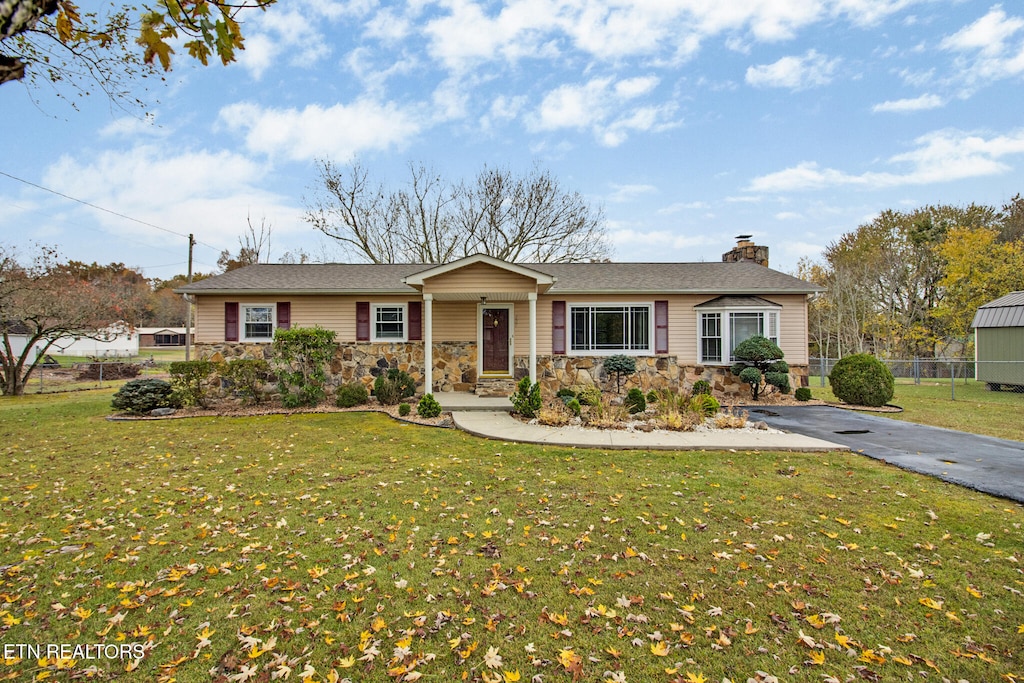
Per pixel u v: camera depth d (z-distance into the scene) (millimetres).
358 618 3082
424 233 25516
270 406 12312
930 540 4129
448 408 11359
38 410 12273
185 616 3100
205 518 4777
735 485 5695
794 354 14000
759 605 3195
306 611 3156
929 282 26625
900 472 6141
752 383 12836
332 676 2527
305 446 7945
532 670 2605
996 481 5598
